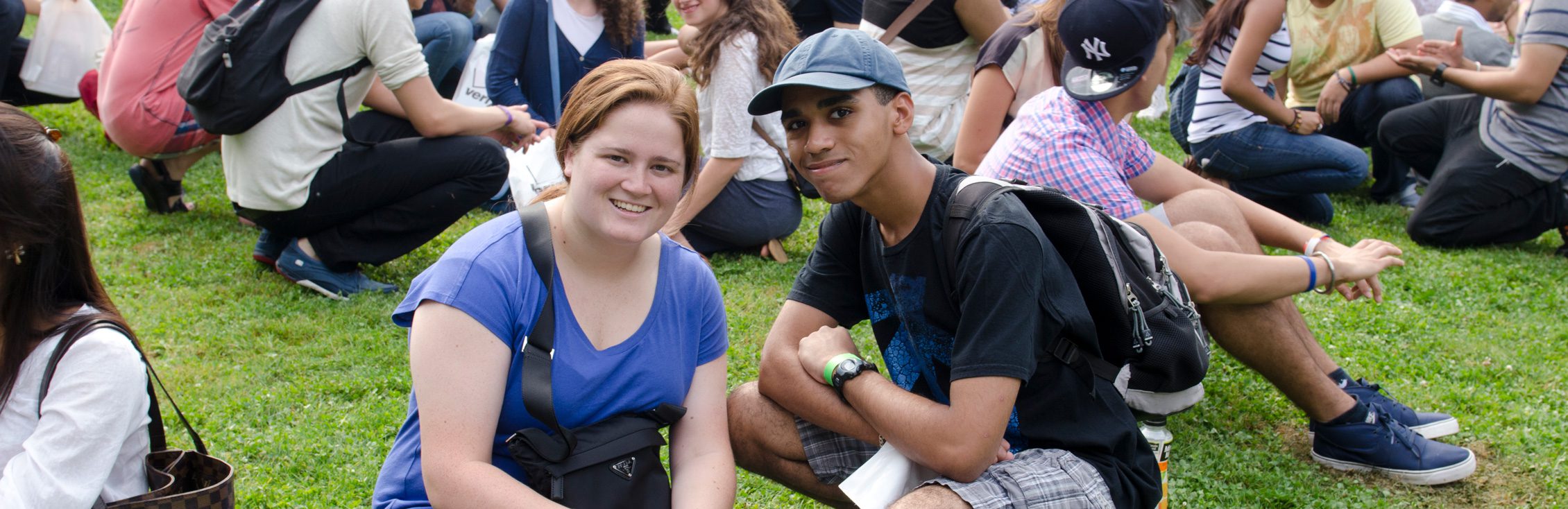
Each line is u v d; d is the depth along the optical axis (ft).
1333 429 11.27
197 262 16.75
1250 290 9.64
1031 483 7.13
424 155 15.70
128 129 17.02
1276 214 11.60
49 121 23.38
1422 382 13.38
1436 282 16.99
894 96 7.21
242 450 11.42
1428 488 11.10
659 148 6.57
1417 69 19.51
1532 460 11.51
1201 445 11.82
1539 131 18.20
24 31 28.58
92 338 6.68
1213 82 20.20
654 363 7.10
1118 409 7.67
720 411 7.63
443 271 6.66
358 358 13.71
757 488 10.83
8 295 6.65
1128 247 7.89
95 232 17.83
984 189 7.20
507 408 6.79
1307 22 21.57
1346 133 22.58
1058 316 7.09
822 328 8.24
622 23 18.93
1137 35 9.84
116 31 17.51
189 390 12.76
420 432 6.82
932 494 7.14
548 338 6.71
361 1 14.74
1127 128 11.75
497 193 16.93
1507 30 25.49
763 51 15.96
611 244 6.83
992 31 15.99
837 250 8.34
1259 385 13.14
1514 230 18.85
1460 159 19.04
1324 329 14.98
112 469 6.86
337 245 15.71
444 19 22.43
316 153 15.08
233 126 14.51
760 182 17.20
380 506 7.02
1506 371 13.70
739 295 16.03
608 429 6.84
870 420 7.55
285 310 15.19
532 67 19.01
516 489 6.45
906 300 7.66
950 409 7.08
